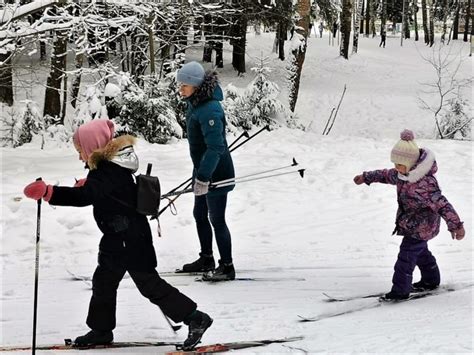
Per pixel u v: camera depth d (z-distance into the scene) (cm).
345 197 858
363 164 1061
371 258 611
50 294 496
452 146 1267
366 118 2378
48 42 1136
